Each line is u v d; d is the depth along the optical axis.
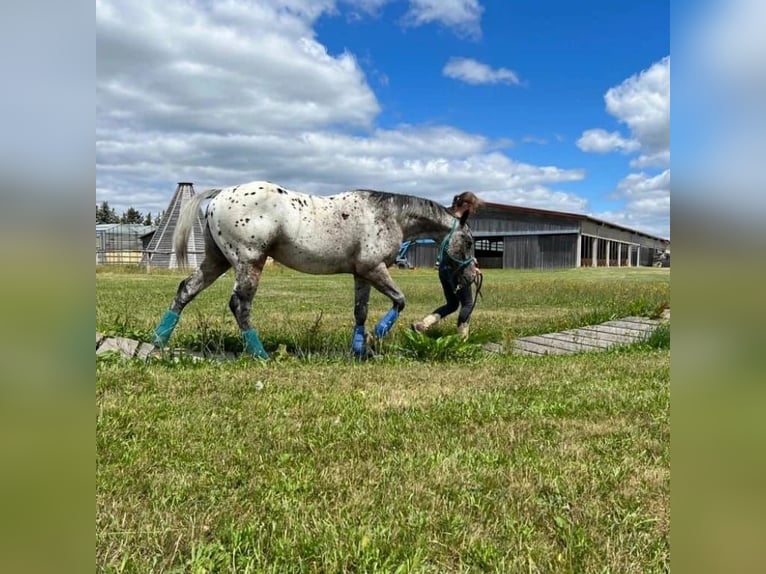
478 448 3.16
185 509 2.36
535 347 7.66
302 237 5.64
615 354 6.80
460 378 5.04
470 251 6.89
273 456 2.98
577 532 2.25
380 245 6.02
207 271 5.93
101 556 1.95
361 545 2.10
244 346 5.84
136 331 6.51
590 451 3.16
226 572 1.94
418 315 9.81
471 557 2.08
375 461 2.95
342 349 6.54
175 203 28.17
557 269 31.80
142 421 3.44
